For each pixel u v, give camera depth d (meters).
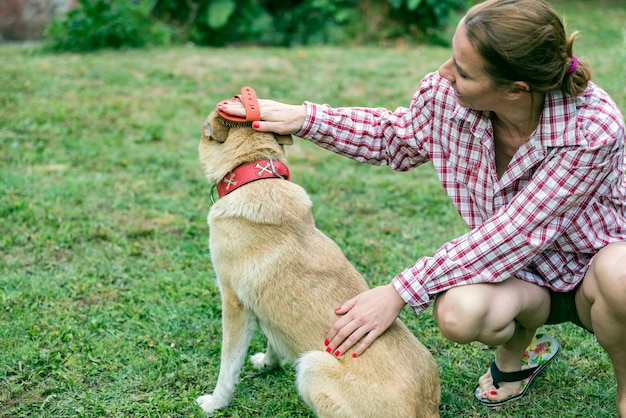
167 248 4.30
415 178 5.65
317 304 2.61
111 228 4.54
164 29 11.15
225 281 2.77
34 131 6.32
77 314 3.49
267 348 3.09
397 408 2.40
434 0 11.66
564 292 2.60
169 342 3.29
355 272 2.77
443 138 2.52
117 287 3.80
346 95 7.85
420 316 3.55
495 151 2.46
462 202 2.57
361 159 2.80
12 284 3.73
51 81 7.92
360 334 2.48
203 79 8.41
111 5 10.59
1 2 10.96
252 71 8.88
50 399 2.84
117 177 5.43
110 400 2.85
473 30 2.06
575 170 2.20
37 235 4.33
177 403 2.84
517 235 2.33
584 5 15.71
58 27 10.34
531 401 2.91
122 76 8.34
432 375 2.52
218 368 3.11
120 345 3.22
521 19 2.00
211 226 2.80
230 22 12.09
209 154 2.86
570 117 2.19
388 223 4.77
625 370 2.49
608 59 9.26
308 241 2.73
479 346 3.31
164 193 5.20
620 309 2.29
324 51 10.52
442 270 2.43
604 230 2.44
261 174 2.75
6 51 10.04
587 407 2.86
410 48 11.47
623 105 6.97
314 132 2.73
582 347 3.24
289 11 12.86
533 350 2.95
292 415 2.81
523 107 2.20
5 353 3.10
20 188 5.04
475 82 2.13
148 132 6.49
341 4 12.34
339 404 2.45
